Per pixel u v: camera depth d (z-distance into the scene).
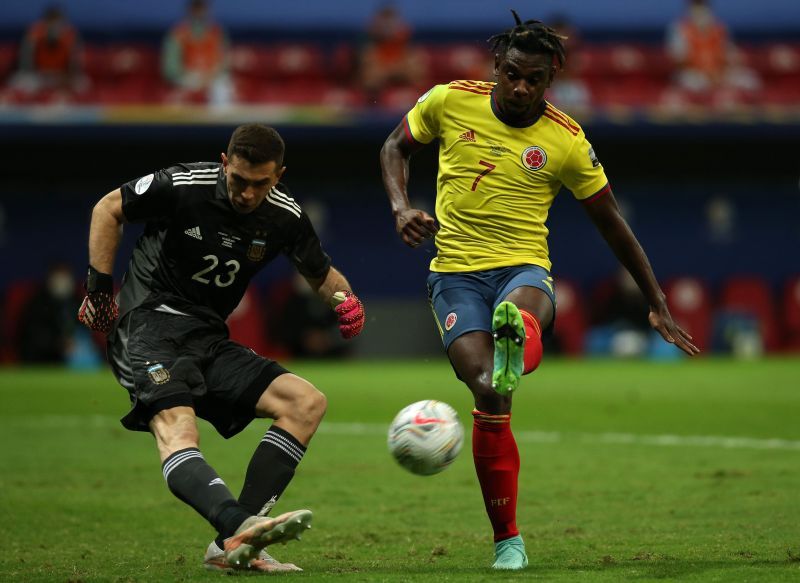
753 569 15.70
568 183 18.27
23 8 87.44
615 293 77.69
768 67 87.19
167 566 17.05
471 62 86.00
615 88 84.12
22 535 20.11
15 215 79.38
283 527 14.02
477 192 18.03
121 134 73.62
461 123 18.22
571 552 18.00
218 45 77.88
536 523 21.17
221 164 17.44
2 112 72.75
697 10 83.06
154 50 84.62
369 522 21.48
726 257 84.12
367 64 78.88
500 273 17.92
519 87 17.31
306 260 18.02
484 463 16.78
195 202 17.00
